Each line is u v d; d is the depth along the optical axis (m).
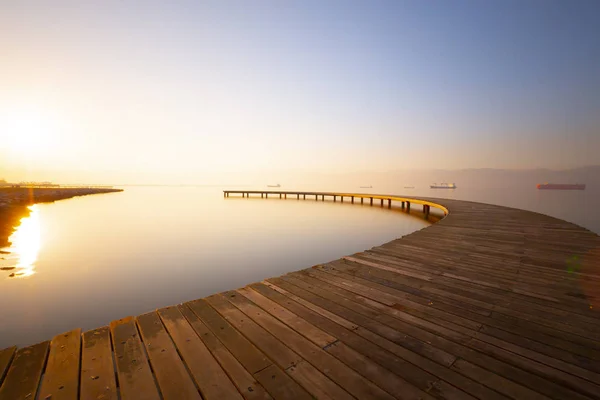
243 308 2.52
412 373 1.65
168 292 6.32
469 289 2.99
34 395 1.43
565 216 20.80
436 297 2.78
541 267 3.75
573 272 3.54
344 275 3.43
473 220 8.23
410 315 2.40
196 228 14.46
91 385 1.53
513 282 3.20
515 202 35.22
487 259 4.13
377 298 2.75
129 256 9.33
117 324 2.21
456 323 2.26
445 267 3.76
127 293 6.23
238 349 1.89
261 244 11.06
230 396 1.47
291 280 3.25
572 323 2.25
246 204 29.14
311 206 26.48
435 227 7.02
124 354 1.81
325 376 1.63
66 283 6.80
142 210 23.33
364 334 2.09
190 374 1.65
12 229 13.93
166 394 1.47
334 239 11.88
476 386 1.54
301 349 1.89
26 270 7.77
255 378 1.61
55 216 19.09
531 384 1.56
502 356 1.82
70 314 5.22
